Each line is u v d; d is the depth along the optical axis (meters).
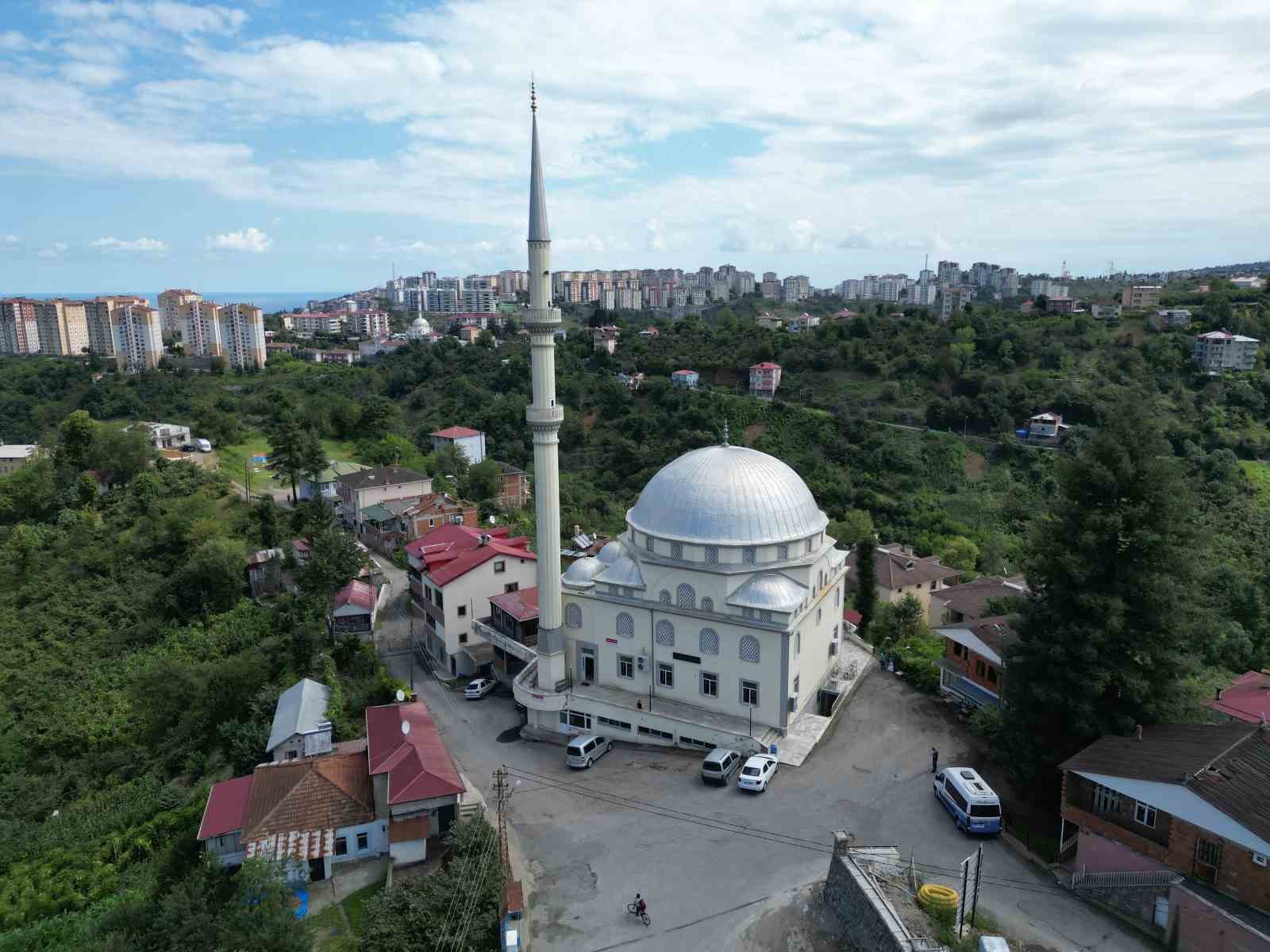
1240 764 34.91
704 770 48.31
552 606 56.75
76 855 48.62
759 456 57.88
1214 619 43.62
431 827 43.91
